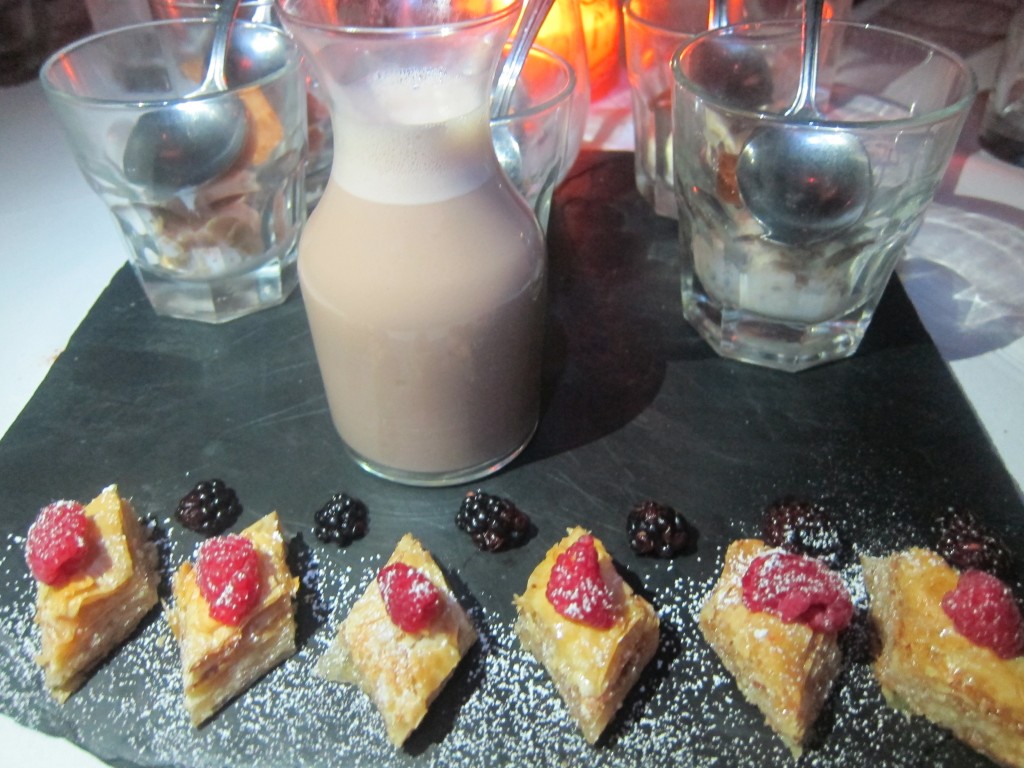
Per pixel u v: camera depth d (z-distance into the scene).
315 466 0.27
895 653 0.20
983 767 0.19
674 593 0.23
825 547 0.24
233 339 0.32
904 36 0.29
